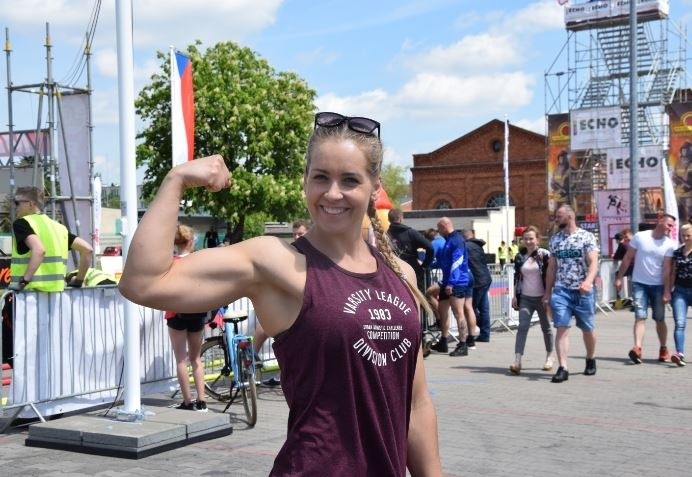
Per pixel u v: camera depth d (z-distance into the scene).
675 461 5.96
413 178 58.06
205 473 5.56
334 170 1.97
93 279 8.54
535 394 8.62
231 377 7.91
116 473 5.55
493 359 11.29
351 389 1.89
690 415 7.55
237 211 31.97
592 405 8.03
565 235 9.45
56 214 14.71
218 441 6.53
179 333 7.40
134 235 1.80
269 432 6.86
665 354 10.85
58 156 14.10
